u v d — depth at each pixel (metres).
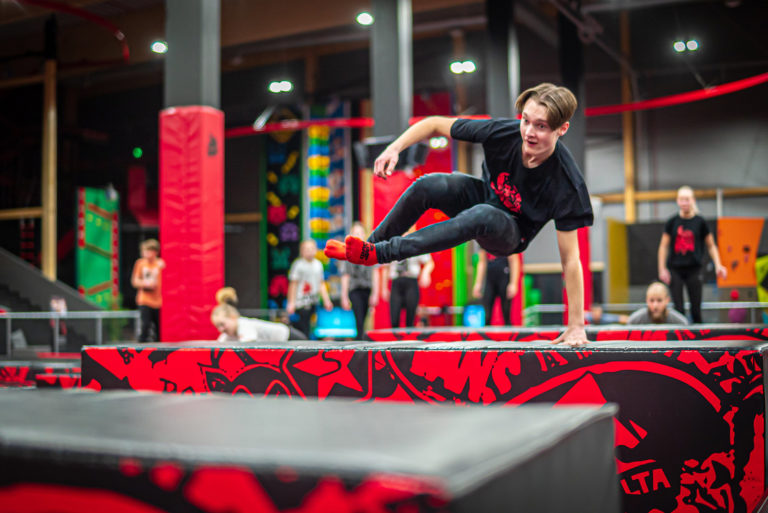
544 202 2.55
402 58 7.75
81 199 14.99
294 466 0.80
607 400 2.44
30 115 16.91
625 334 4.31
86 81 16.12
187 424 1.04
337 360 2.78
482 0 13.20
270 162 16.75
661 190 14.45
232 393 2.90
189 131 6.01
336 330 15.34
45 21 15.06
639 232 13.06
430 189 2.65
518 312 9.31
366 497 0.76
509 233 2.53
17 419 1.10
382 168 2.66
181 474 0.86
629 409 2.41
